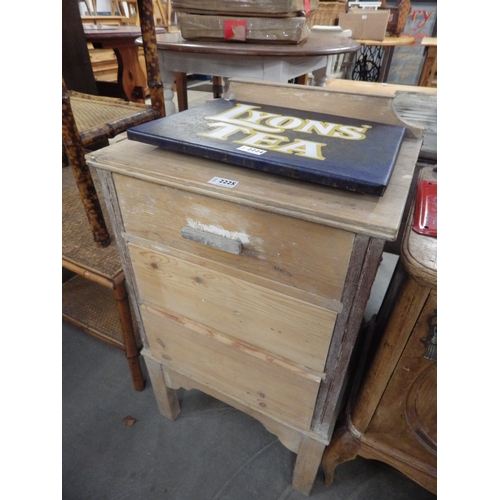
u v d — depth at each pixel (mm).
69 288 1291
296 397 677
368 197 466
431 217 578
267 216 481
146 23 893
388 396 661
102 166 567
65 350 1249
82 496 870
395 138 576
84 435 996
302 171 457
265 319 603
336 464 819
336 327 538
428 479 723
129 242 668
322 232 454
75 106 1056
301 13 1236
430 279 471
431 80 2559
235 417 1053
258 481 903
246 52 1075
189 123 613
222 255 568
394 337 580
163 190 550
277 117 664
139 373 1075
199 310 686
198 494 877
